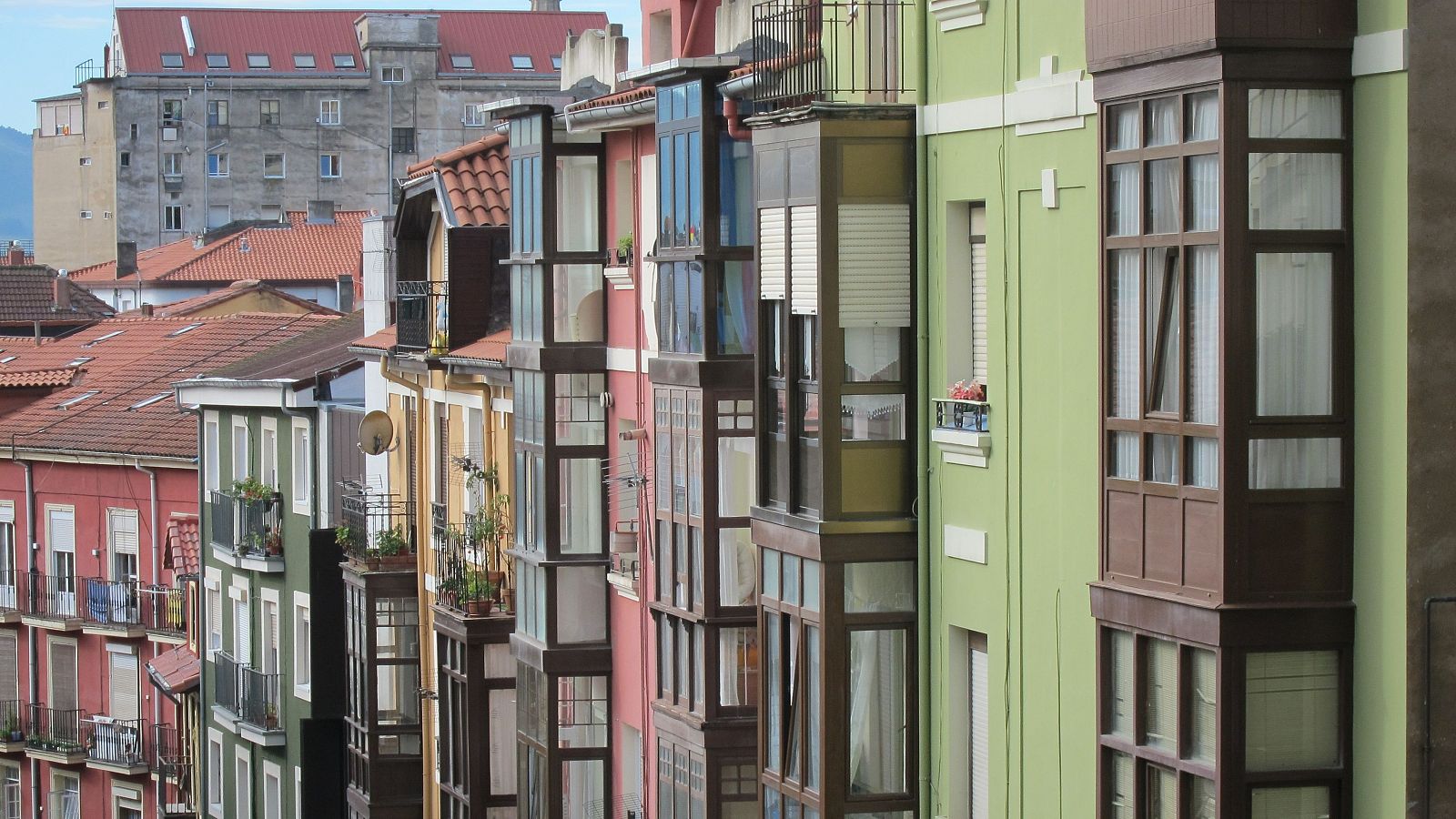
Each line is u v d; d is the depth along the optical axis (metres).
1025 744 28.25
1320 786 23.39
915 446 30.91
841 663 30.81
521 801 46.28
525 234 45.53
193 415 76.69
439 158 52.84
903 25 30.95
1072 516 26.98
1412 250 22.09
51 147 166.25
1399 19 22.23
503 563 49.34
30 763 81.81
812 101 31.88
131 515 77.38
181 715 73.38
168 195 159.38
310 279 132.00
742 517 38.28
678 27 45.00
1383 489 22.59
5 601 81.88
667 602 40.00
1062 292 27.09
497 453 49.66
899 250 30.70
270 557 64.44
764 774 33.03
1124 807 25.31
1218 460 23.27
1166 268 24.09
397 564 56.41
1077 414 26.77
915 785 30.91
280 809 64.50
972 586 29.52
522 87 159.12
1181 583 23.91
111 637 78.12
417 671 56.78
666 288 39.59
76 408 82.44
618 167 44.16
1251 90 22.94
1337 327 22.94
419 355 52.91
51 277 115.12
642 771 43.00
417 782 56.59
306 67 160.12
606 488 44.84
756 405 32.84
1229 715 23.23
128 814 78.62
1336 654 23.28
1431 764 22.33
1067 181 26.95
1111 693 25.44
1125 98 24.62
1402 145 22.20
